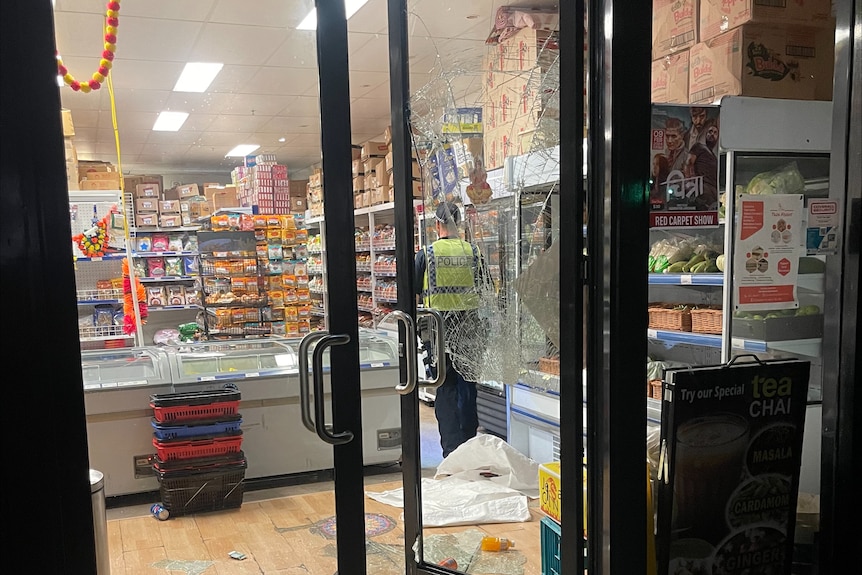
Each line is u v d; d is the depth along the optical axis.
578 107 1.78
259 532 3.50
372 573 2.90
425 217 2.40
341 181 1.96
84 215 4.75
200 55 5.86
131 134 9.09
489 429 3.11
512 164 2.25
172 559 3.19
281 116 8.27
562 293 1.85
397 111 2.26
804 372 2.05
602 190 1.77
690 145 2.06
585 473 1.91
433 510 3.02
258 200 6.96
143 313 5.43
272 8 4.81
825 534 2.09
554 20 2.15
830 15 2.45
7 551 1.28
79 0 4.52
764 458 2.03
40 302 1.28
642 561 1.83
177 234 7.89
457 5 2.33
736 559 2.03
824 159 2.52
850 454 2.02
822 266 2.54
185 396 3.76
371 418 4.39
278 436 4.21
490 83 2.31
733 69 2.41
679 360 2.97
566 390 1.86
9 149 1.25
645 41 1.72
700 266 2.71
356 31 5.37
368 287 7.32
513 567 2.57
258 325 6.41
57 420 1.31
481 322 2.41
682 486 1.96
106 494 3.87
